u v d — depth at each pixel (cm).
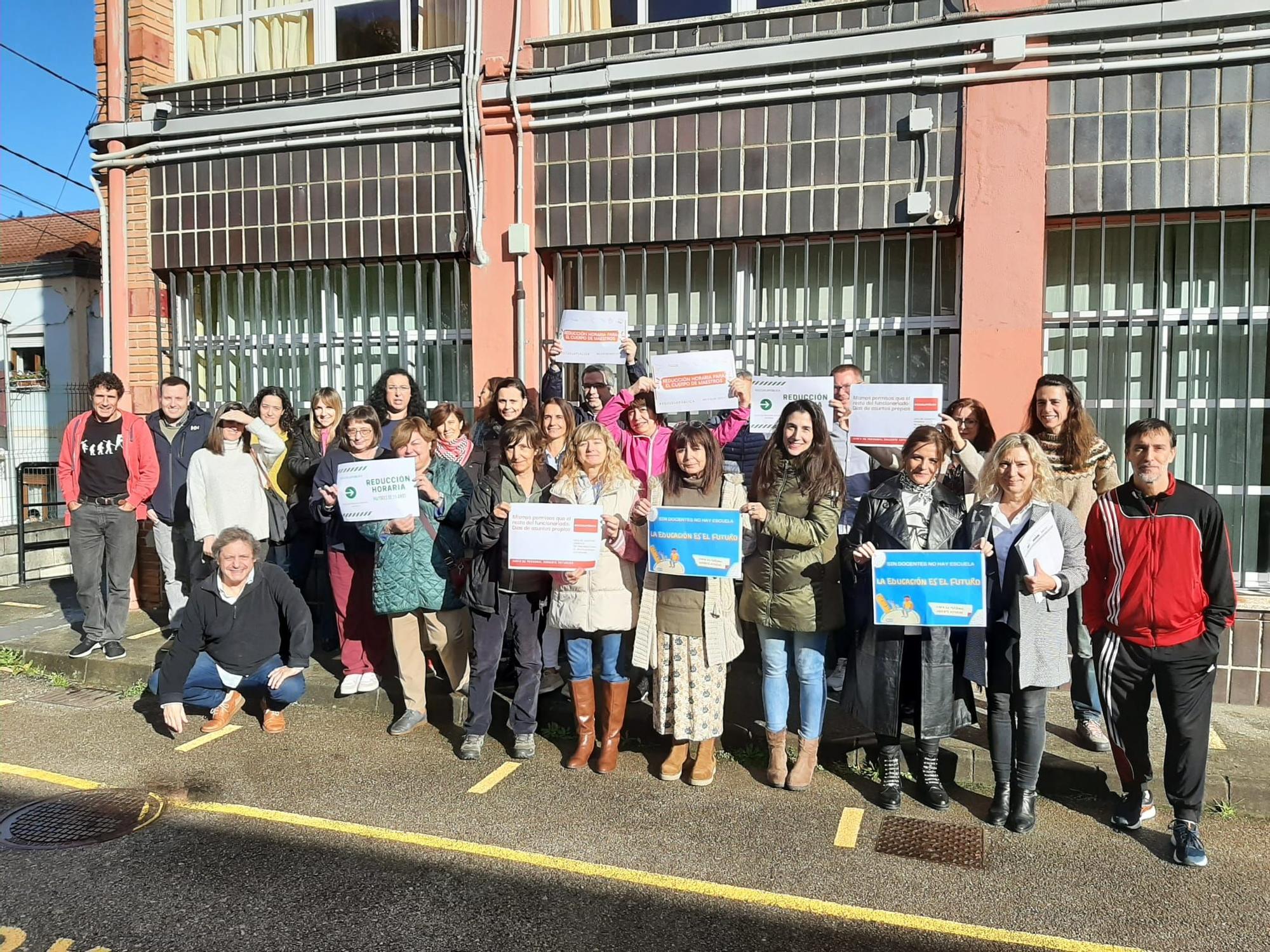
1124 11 525
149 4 730
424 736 505
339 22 715
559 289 657
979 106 549
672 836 389
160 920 324
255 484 589
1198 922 325
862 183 574
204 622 492
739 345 624
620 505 451
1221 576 367
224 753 481
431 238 666
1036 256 543
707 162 604
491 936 315
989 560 396
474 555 467
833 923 325
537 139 639
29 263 1477
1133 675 379
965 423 483
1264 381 547
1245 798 411
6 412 1502
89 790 435
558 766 465
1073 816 410
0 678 605
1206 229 549
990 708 401
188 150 723
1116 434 568
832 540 420
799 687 436
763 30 598
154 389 741
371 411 516
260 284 733
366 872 358
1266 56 509
